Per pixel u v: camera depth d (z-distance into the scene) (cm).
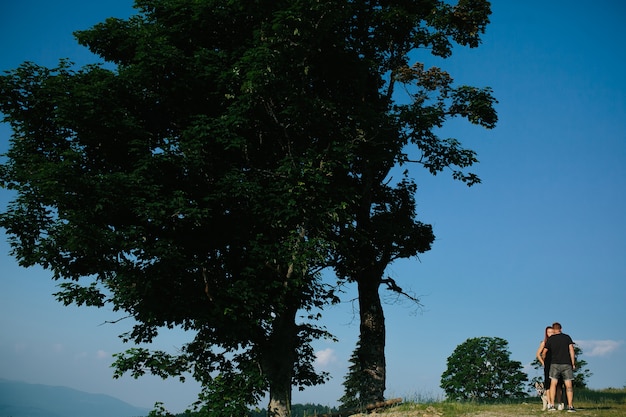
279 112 1956
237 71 1802
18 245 1770
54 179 1548
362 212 2231
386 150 2045
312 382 2180
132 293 1686
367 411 1739
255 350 1930
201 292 1756
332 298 2089
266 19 1834
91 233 1528
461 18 2170
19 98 1753
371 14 2192
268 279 1827
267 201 1811
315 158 1820
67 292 1773
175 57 1819
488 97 2145
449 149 2123
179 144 1758
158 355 1878
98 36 2012
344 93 2148
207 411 1678
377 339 2136
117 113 1745
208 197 1736
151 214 1590
